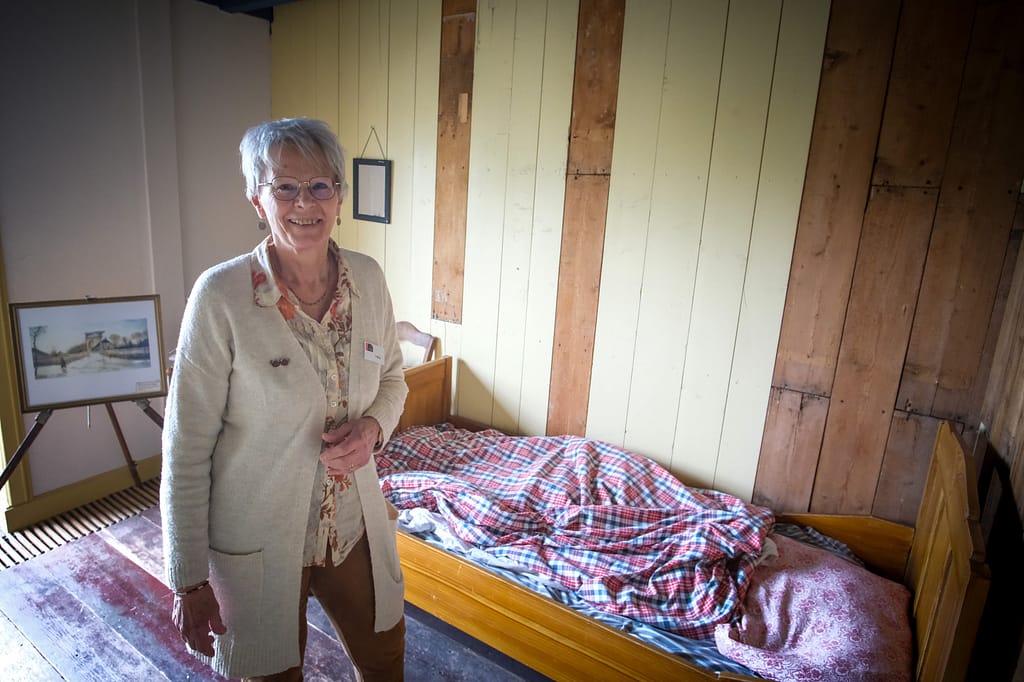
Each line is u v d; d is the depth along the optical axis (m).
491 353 2.65
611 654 1.52
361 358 1.10
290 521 1.03
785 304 1.99
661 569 1.70
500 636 1.71
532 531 1.88
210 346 0.93
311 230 0.98
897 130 1.75
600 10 2.16
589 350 2.40
